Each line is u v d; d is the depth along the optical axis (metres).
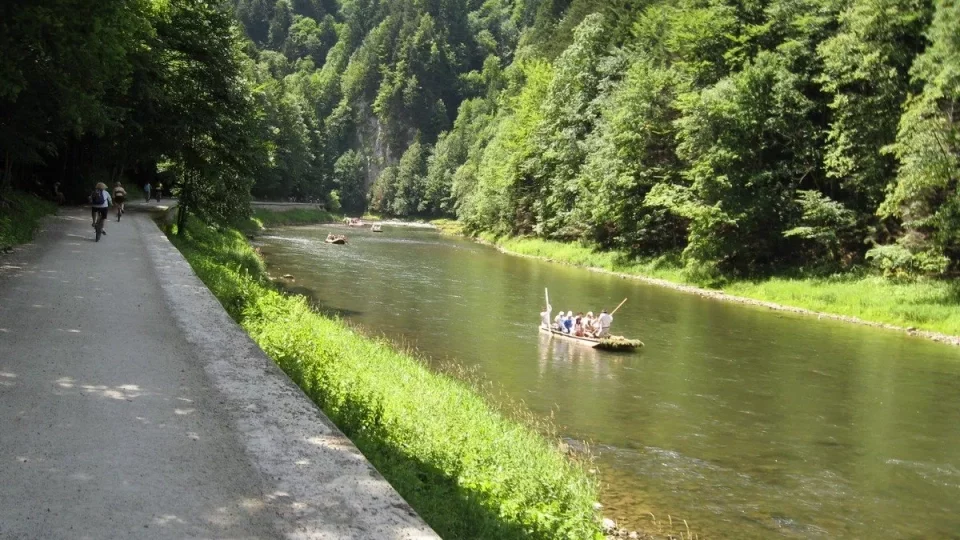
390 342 20.83
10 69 13.77
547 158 64.25
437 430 10.30
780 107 39.44
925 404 17.28
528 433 12.66
